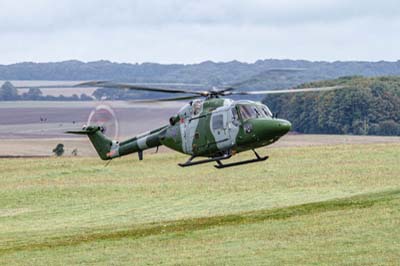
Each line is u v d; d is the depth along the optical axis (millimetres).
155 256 70375
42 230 95500
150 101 86125
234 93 91062
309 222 82062
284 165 150125
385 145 170375
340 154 160000
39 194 129750
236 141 88000
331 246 69562
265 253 68375
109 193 129500
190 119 93250
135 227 89875
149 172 150125
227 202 114688
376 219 80438
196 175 144500
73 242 80750
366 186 123000
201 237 78438
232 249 71125
